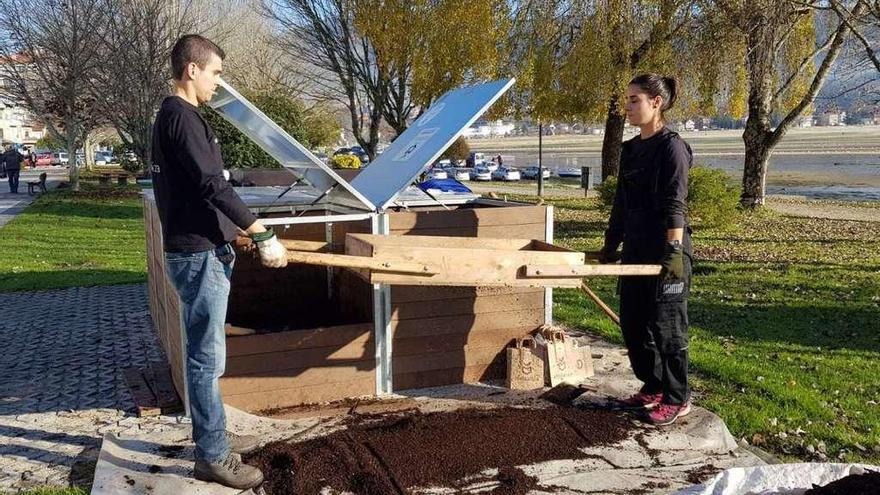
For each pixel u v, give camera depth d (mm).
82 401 4711
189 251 3273
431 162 4461
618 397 4504
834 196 25969
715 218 14062
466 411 4242
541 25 17391
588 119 17969
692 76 16031
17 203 22797
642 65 16562
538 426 3963
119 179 28266
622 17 16250
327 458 3576
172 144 3164
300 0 21766
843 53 14523
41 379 5211
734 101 16625
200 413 3375
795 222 15477
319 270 5926
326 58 23656
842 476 2916
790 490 2787
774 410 4445
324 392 4480
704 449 3830
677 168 3855
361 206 4535
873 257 10797
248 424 4086
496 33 18156
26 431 4203
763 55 14305
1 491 3447
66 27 22703
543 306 4953
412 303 4629
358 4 20047
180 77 3389
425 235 4570
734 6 13852
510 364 4711
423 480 3402
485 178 37312
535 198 23000
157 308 6031
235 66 30250
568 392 4578
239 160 18984
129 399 4723
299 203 5301
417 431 3875
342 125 41312
